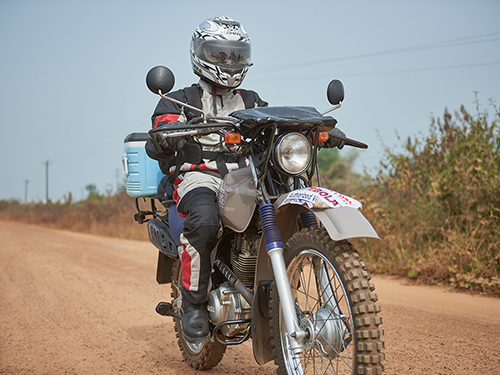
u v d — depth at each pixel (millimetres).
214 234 3250
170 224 3725
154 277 8711
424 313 5531
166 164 3686
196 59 3621
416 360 4004
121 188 27000
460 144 7871
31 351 4672
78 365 4242
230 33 3588
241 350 4582
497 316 5336
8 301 7020
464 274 6758
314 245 2770
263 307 3064
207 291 3330
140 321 5766
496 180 7133
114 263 10609
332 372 2812
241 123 2947
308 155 2906
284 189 3078
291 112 3008
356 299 2490
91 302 6828
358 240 8656
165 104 3629
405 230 8227
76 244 15234
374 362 2432
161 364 4246
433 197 8156
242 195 3146
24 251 13156
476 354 4113
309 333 2803
